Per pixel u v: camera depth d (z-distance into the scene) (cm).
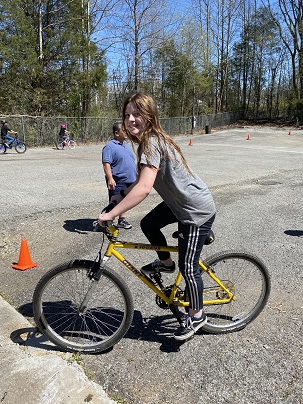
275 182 1043
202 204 268
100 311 329
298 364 283
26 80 2655
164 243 298
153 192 890
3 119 2162
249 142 2759
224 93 5253
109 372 271
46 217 657
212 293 324
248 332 325
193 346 304
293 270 454
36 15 2722
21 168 1254
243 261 328
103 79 3020
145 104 249
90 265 282
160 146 250
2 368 264
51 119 2406
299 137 3200
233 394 252
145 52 3509
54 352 289
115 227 275
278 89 5419
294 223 654
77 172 1170
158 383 261
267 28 5081
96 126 2720
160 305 307
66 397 240
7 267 452
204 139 3084
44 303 322
